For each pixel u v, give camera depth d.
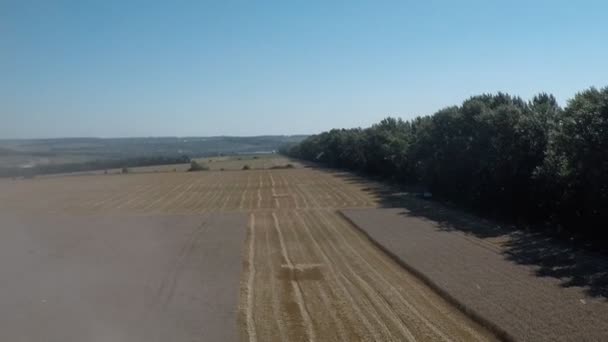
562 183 27.45
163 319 16.80
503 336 14.39
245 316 17.23
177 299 19.00
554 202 29.55
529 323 14.88
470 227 31.80
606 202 24.11
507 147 34.31
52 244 30.64
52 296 19.77
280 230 35.25
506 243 26.36
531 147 32.94
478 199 40.16
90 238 32.56
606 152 23.20
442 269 21.67
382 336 15.04
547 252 23.77
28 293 20.23
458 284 19.30
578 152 24.45
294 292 20.06
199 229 35.56
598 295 17.06
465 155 41.25
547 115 33.44
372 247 28.05
